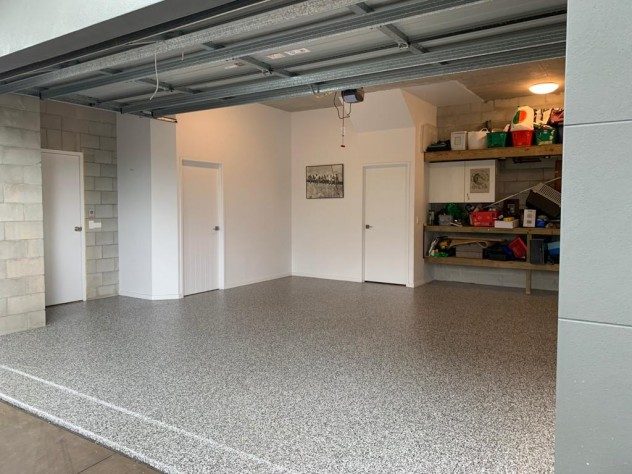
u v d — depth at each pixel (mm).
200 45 3541
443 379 3592
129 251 6680
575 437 1597
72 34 2957
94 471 2408
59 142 6051
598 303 1537
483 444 2619
